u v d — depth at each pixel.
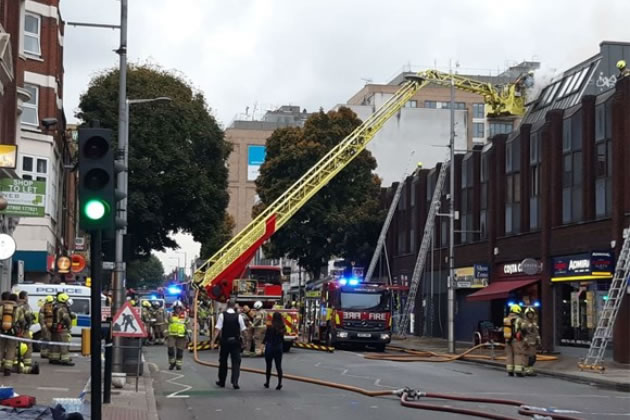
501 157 43.53
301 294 53.34
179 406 17.95
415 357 35.53
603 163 34.28
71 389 18.47
